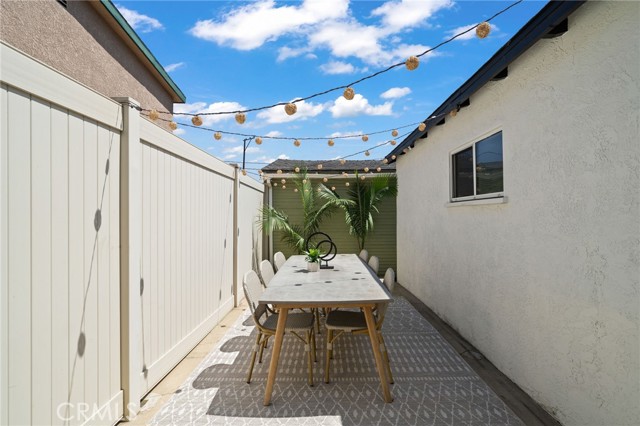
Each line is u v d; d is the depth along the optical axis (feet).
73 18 11.65
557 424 7.02
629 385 5.41
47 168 5.32
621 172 5.51
